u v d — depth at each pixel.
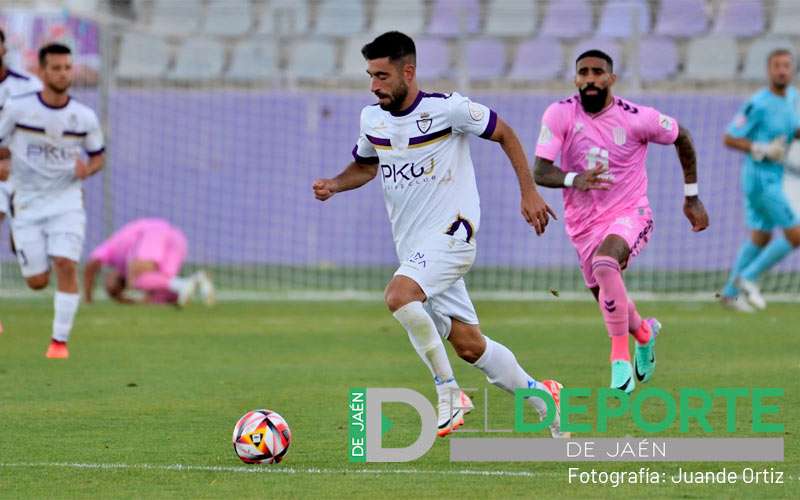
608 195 30.55
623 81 70.19
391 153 25.30
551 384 25.16
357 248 68.44
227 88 70.25
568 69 74.19
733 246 64.81
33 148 38.56
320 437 26.23
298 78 71.62
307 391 32.50
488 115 24.91
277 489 21.28
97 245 67.88
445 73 76.12
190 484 21.70
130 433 26.67
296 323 49.81
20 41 65.19
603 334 45.16
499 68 76.38
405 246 25.72
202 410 29.59
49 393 32.25
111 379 34.78
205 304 57.94
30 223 39.31
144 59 73.69
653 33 76.38
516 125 67.19
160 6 78.69
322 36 73.06
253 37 73.44
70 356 39.75
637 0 77.81
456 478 22.22
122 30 70.44
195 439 26.00
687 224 64.75
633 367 35.25
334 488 21.36
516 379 24.84
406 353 40.53
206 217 68.81
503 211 66.50
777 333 45.19
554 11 79.06
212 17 79.69
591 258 31.06
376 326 48.66
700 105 64.75
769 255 53.00
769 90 52.03
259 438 23.36
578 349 40.69
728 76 71.69
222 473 22.66
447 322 25.06
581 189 29.25
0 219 41.56
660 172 64.56
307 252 68.75
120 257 56.09
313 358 39.25
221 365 37.62
